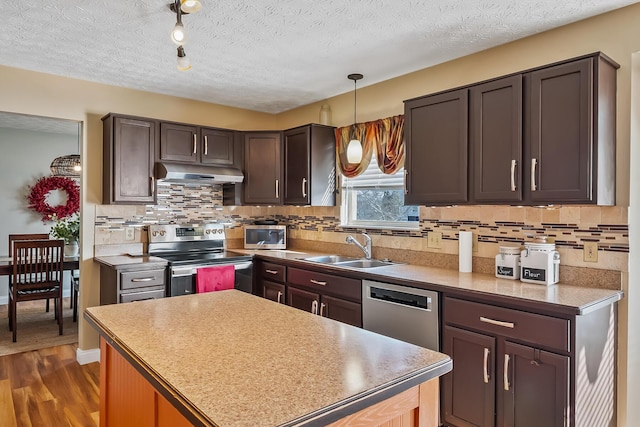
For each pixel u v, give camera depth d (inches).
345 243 152.6
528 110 90.6
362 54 115.3
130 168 136.5
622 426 88.8
